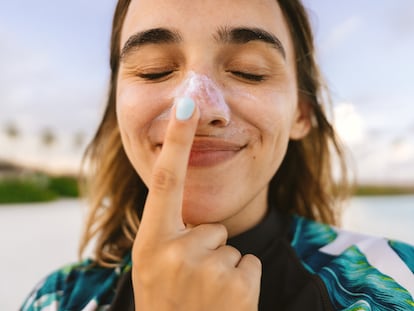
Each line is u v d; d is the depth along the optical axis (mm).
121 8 285
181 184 183
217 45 210
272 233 259
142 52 220
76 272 292
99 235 331
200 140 201
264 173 220
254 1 223
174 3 214
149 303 183
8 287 1131
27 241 1760
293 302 222
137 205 334
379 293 216
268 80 225
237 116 210
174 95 210
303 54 288
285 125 229
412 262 235
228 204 206
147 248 183
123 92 230
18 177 5184
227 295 179
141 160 224
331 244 254
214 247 191
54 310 265
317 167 337
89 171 402
